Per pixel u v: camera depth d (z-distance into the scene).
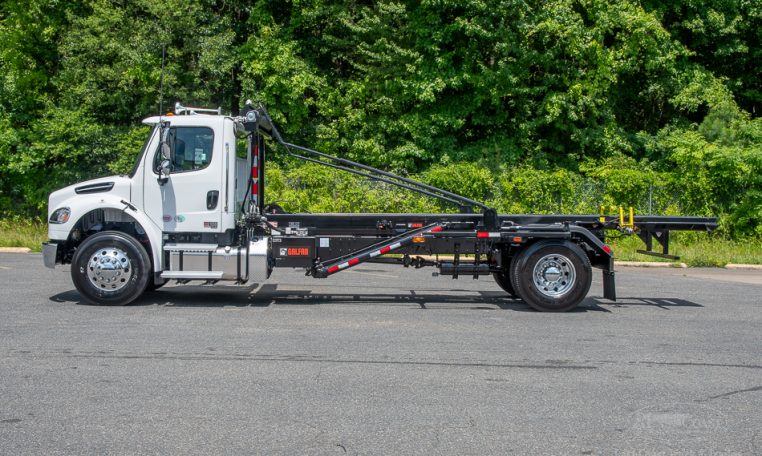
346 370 7.12
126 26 24.12
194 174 10.62
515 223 11.72
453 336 8.82
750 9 26.88
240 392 6.35
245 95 24.61
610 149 24.88
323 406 5.99
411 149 24.06
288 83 24.19
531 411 5.95
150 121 10.69
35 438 5.20
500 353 7.95
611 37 25.78
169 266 10.70
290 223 11.35
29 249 19.11
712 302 12.02
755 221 21.75
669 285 14.27
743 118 24.48
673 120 26.50
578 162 25.17
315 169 21.70
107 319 9.54
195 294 12.00
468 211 11.99
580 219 11.71
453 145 24.55
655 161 25.30
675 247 20.08
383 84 24.72
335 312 10.43
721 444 5.28
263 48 24.70
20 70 26.61
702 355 8.02
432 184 21.94
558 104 23.84
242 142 11.20
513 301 11.76
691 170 22.11
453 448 5.11
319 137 24.73
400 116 24.72
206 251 10.66
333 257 11.12
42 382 6.57
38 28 26.67
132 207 10.64
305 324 9.45
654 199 21.97
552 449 5.12
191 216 10.62
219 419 5.64
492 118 24.66
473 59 24.20
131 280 10.48
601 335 9.04
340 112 25.16
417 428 5.50
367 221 11.33
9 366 7.09
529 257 10.68
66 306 10.48
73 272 10.47
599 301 12.01
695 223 11.68
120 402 6.03
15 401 6.03
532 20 23.91
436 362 7.50
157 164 10.62
